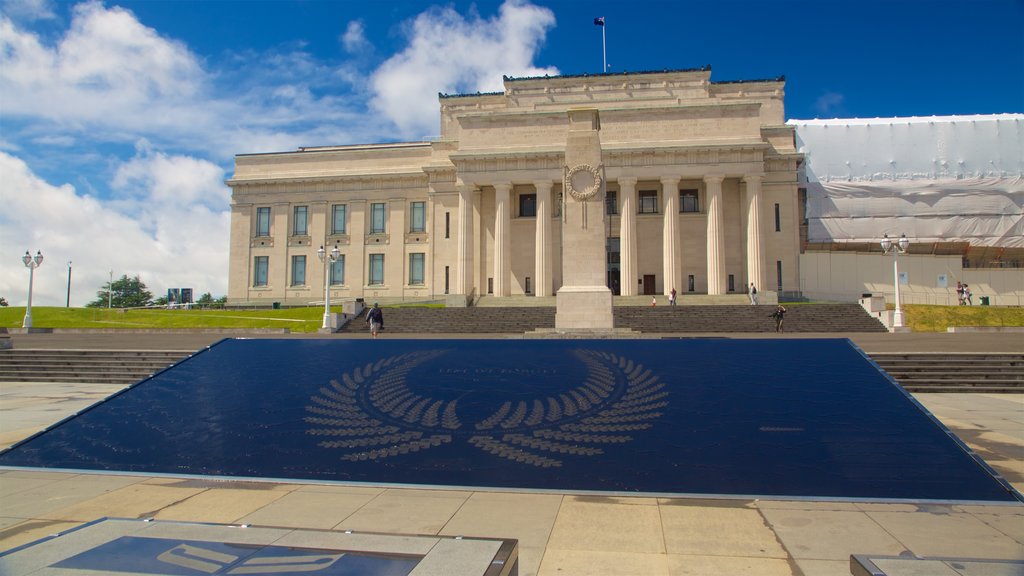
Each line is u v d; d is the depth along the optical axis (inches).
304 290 2773.1
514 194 2544.3
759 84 2593.5
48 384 967.6
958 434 518.3
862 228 2635.3
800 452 388.5
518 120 2361.0
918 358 897.5
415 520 309.6
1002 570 206.7
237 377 555.5
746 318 1701.5
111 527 245.1
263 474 388.8
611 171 2278.5
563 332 1012.5
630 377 508.7
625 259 2252.7
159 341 1349.7
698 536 285.1
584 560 257.8
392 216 2743.6
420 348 596.4
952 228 2608.3
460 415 455.8
